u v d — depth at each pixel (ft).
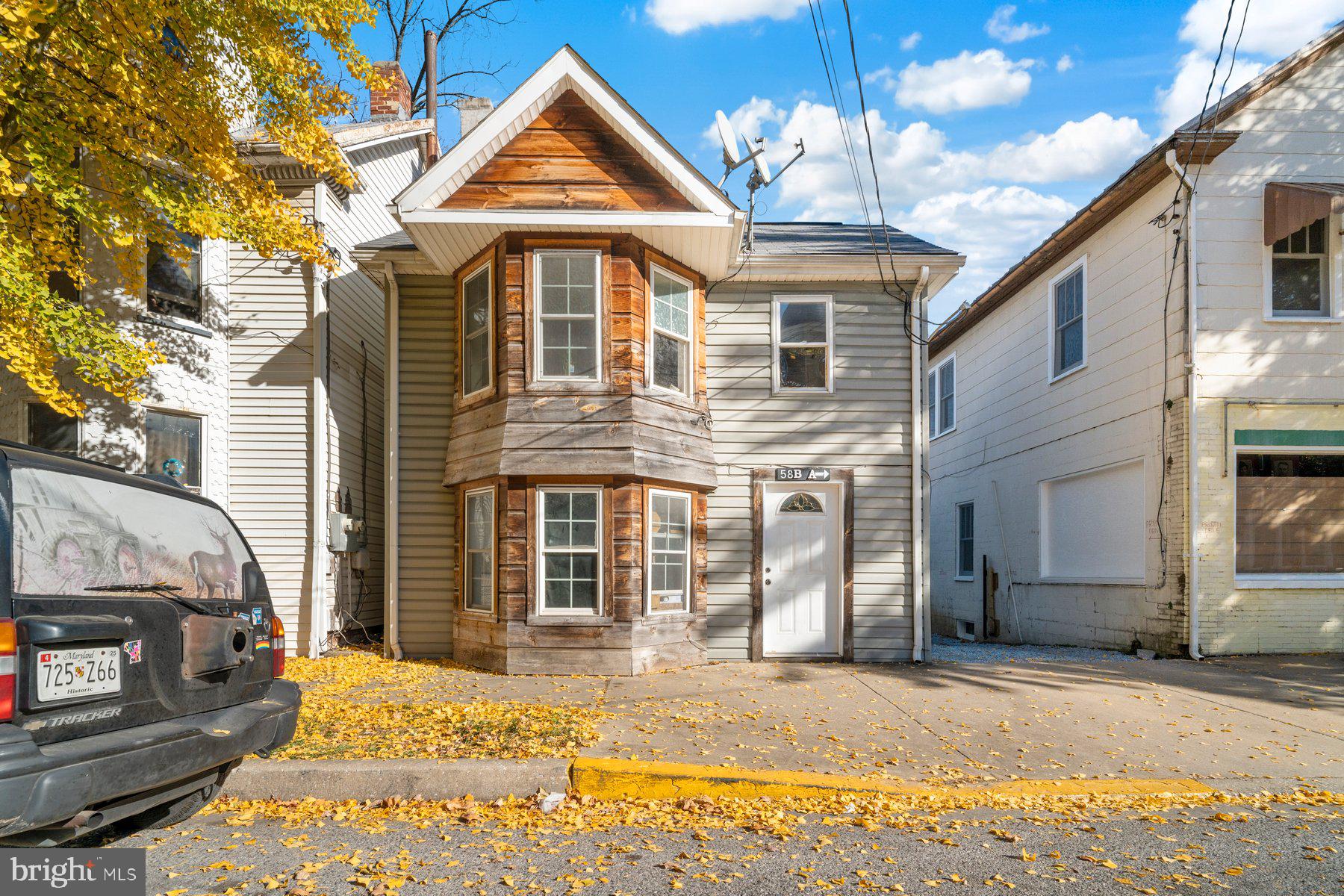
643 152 30.09
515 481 30.25
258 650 14.06
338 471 38.40
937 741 20.79
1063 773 18.52
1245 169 35.06
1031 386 49.57
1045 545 47.78
